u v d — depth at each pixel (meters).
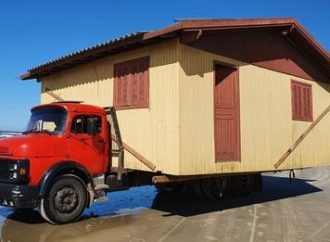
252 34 11.48
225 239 7.48
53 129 8.89
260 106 11.60
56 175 8.38
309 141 13.75
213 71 10.00
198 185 11.44
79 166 8.73
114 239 7.34
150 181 10.54
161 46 9.47
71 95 12.79
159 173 9.72
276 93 12.31
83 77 12.25
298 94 13.38
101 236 7.54
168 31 8.72
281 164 12.30
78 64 12.47
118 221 8.81
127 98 10.41
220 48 10.28
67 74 13.08
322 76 14.78
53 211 8.26
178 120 8.95
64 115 8.88
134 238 7.43
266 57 11.98
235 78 10.78
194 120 9.35
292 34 12.53
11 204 8.05
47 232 7.80
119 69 10.75
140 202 11.29
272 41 12.29
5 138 8.80
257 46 11.64
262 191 13.95
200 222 8.86
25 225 8.34
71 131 8.80
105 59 11.32
